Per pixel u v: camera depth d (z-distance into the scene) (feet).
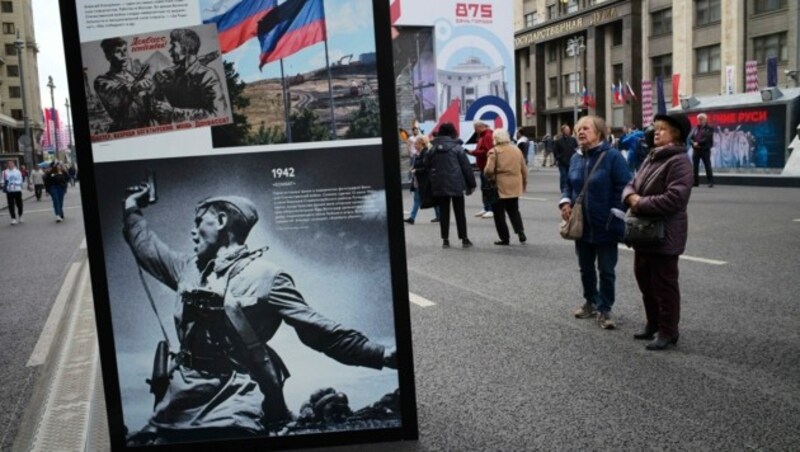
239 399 10.50
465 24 75.41
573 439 11.42
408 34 72.84
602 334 17.87
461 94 75.97
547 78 203.21
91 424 12.66
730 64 136.77
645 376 14.52
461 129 76.02
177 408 10.45
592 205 18.16
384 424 10.82
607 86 176.96
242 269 10.40
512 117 78.69
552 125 204.23
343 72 10.30
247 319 10.43
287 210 10.39
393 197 10.50
